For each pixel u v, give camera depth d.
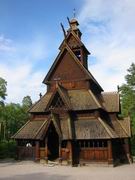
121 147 38.41
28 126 38.47
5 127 89.31
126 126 38.72
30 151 37.66
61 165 32.62
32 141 37.91
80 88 39.31
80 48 41.88
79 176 24.16
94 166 32.59
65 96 36.88
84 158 33.66
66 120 35.44
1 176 24.17
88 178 23.00
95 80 42.94
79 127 34.88
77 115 36.53
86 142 34.12
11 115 88.38
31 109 39.66
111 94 42.69
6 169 28.91
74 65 40.44
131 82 63.38
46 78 41.34
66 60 41.09
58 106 36.50
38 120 38.97
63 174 25.47
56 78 41.06
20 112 93.12
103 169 29.72
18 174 25.38
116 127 38.44
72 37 42.62
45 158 33.94
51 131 35.94
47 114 38.62
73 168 30.39
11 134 91.88
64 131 34.03
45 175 24.77
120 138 37.06
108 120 39.66
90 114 36.00
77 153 34.00
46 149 34.16
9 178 23.03
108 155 32.69
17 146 38.56
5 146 54.56
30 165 32.59
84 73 39.50
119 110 39.72
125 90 64.19
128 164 35.81
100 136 32.81
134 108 61.38
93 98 36.97
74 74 40.12
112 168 30.77
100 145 33.62
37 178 23.02
